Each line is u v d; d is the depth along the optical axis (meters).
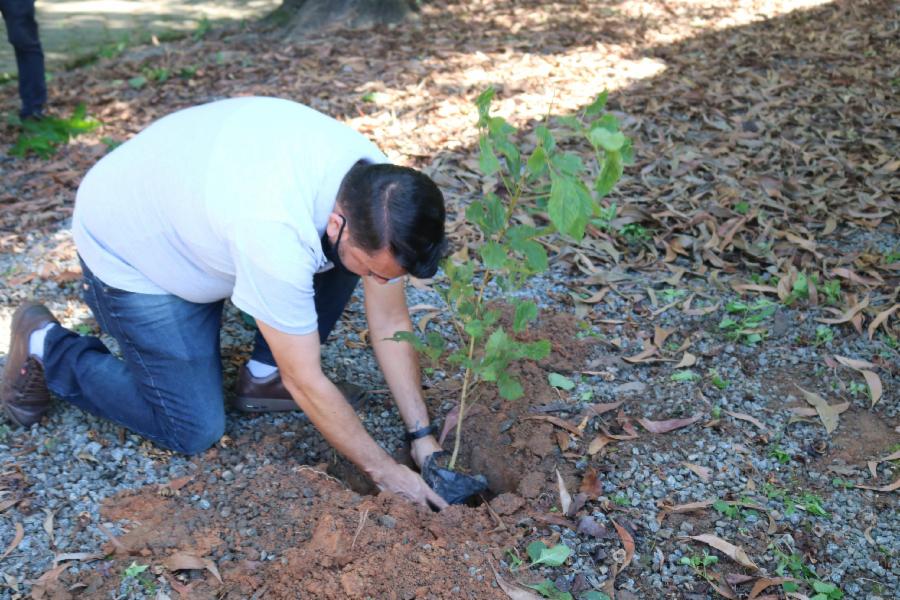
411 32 7.16
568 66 6.37
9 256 4.20
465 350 2.78
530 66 6.37
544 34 7.10
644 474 2.91
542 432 3.08
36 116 5.55
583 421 3.12
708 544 2.63
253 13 8.17
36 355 2.96
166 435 2.93
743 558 2.57
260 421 3.19
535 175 2.41
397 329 2.93
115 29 7.70
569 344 3.54
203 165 2.44
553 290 3.93
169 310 2.73
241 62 6.67
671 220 4.43
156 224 2.56
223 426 2.97
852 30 7.03
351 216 2.25
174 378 2.81
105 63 6.82
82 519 2.70
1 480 2.83
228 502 2.76
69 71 6.76
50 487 2.82
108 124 5.65
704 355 3.49
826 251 4.13
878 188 4.63
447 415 3.19
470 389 3.29
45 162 5.16
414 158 5.00
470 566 2.50
